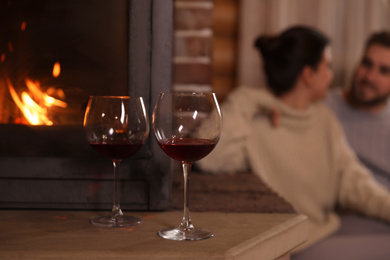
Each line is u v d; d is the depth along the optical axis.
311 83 1.95
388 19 2.52
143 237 0.86
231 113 1.81
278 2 2.32
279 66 1.95
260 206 1.12
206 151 0.83
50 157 1.04
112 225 0.92
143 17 1.04
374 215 1.80
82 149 1.06
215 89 2.39
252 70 2.35
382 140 2.22
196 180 1.47
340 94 2.34
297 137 1.91
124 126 0.91
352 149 2.22
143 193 1.06
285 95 1.98
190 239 0.84
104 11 1.07
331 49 2.52
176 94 0.87
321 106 2.04
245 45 2.34
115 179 0.98
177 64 1.81
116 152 0.88
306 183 1.87
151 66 1.05
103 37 1.08
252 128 1.88
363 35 2.51
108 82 1.08
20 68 1.10
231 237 0.86
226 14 2.37
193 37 1.80
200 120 0.87
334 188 1.92
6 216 1.00
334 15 2.50
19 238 0.85
